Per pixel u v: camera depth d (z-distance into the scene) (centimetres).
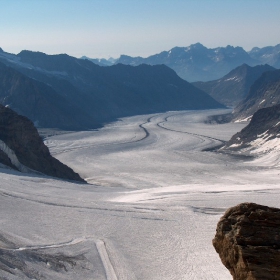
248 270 2462
